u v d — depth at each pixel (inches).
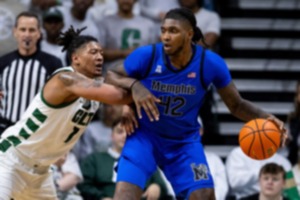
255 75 813.2
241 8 843.4
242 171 658.8
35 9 739.4
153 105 413.7
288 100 799.7
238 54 821.2
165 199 619.8
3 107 576.7
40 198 481.7
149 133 449.7
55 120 444.5
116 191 439.2
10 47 690.8
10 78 574.9
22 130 454.0
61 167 615.8
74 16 725.9
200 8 768.3
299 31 839.1
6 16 693.9
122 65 438.6
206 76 438.9
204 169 446.3
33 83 573.9
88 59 440.1
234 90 450.6
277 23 845.2
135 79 427.2
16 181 462.0
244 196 647.8
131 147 448.1
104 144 665.6
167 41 425.7
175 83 436.8
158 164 457.1
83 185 620.7
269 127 438.0
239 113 456.8
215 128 745.6
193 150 450.3
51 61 577.9
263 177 605.6
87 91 421.1
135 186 438.6
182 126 448.1
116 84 429.1
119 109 670.5
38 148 457.1
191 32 431.5
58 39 461.7
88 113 445.7
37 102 446.0
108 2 804.6
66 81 426.3
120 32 735.1
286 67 826.2
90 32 723.4
